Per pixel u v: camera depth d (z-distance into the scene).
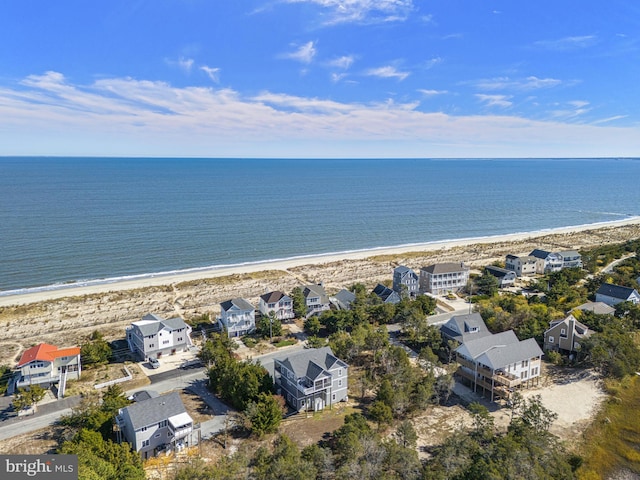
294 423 54.94
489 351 61.97
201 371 70.19
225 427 52.41
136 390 63.78
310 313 94.06
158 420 48.56
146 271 129.75
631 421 56.50
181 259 142.25
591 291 106.00
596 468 47.69
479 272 128.38
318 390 57.50
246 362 64.25
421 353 69.75
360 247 165.00
